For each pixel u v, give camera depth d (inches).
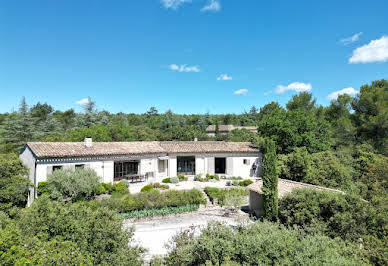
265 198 604.1
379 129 1050.1
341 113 1248.8
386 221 385.1
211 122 3068.4
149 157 1020.5
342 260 246.2
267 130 1175.0
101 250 279.6
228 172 1151.0
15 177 661.9
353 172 840.3
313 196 453.4
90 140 914.1
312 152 1032.8
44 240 262.2
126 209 690.2
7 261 191.6
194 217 725.9
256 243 276.7
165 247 475.8
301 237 320.5
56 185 713.6
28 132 1574.8
